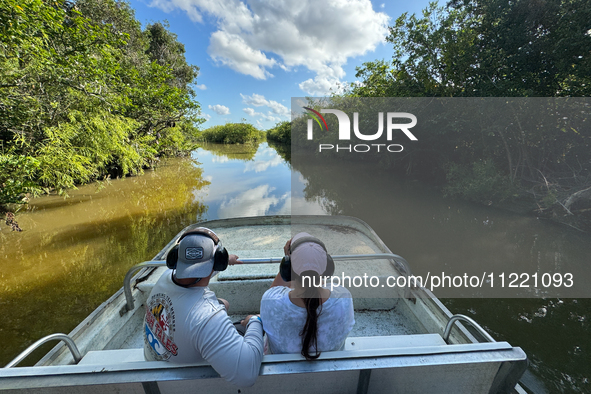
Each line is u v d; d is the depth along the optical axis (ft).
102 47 27.37
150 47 82.69
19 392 2.68
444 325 5.31
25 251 16.90
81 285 13.00
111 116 32.68
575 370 8.00
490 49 28.02
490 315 10.51
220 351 2.75
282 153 104.01
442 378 3.10
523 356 2.87
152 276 7.28
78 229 21.03
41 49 21.63
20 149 23.89
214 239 3.28
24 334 9.73
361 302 7.09
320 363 2.89
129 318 6.33
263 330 3.29
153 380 2.74
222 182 42.06
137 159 39.88
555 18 24.44
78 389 2.73
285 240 10.78
